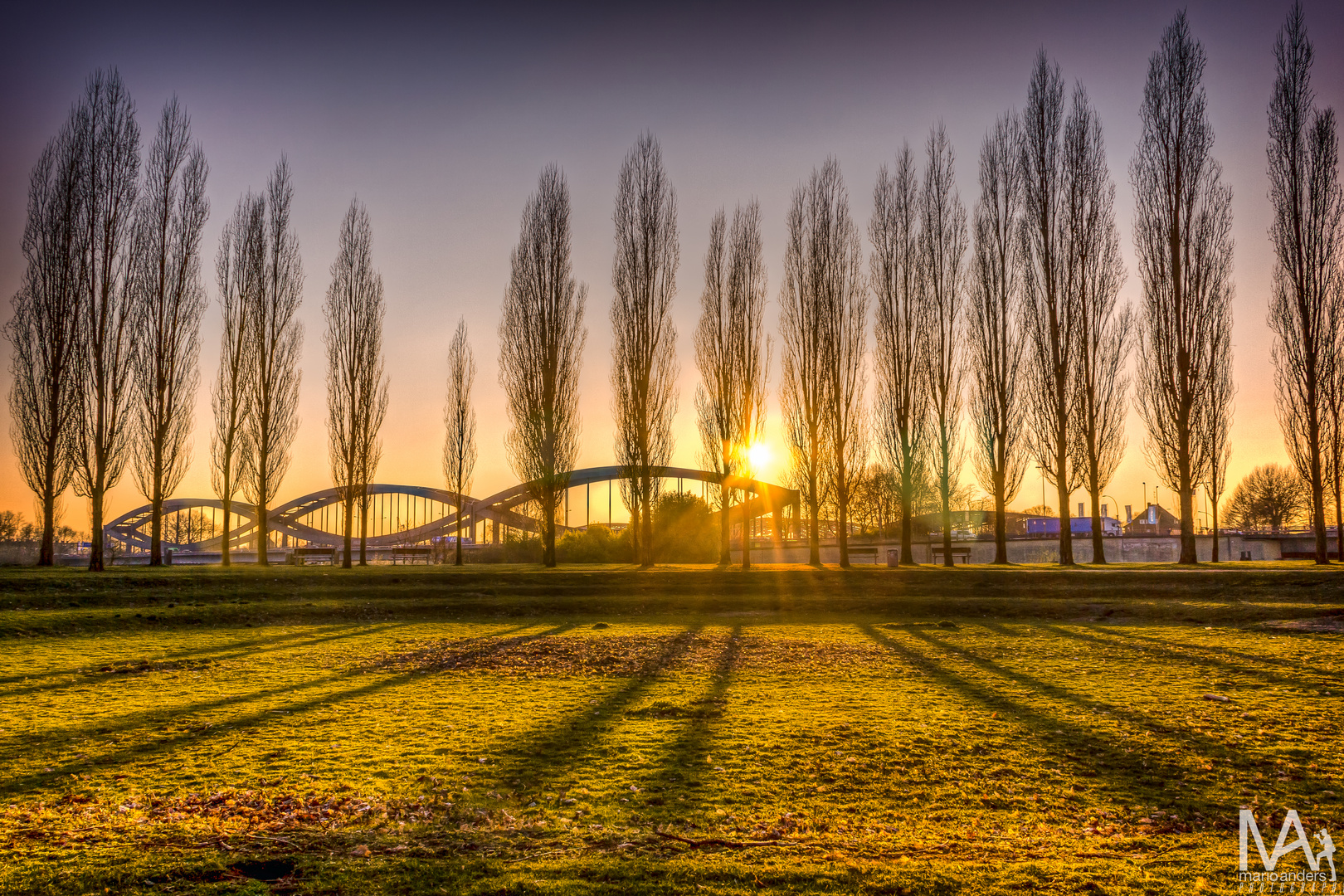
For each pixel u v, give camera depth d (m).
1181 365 36.44
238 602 26.50
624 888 6.52
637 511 45.59
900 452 41.97
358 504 49.06
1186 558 35.81
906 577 32.12
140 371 40.06
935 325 41.78
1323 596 23.55
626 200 44.91
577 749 10.69
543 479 44.00
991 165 41.88
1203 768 9.79
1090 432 39.84
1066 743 10.94
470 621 25.11
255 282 45.00
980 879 6.72
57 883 6.46
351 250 46.75
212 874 6.72
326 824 8.02
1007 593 28.22
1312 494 35.28
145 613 23.70
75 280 37.75
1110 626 22.28
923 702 13.41
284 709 12.94
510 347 45.31
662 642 20.39
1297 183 36.41
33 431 37.88
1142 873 6.91
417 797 8.82
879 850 7.45
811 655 18.27
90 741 11.00
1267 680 14.59
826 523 77.81
